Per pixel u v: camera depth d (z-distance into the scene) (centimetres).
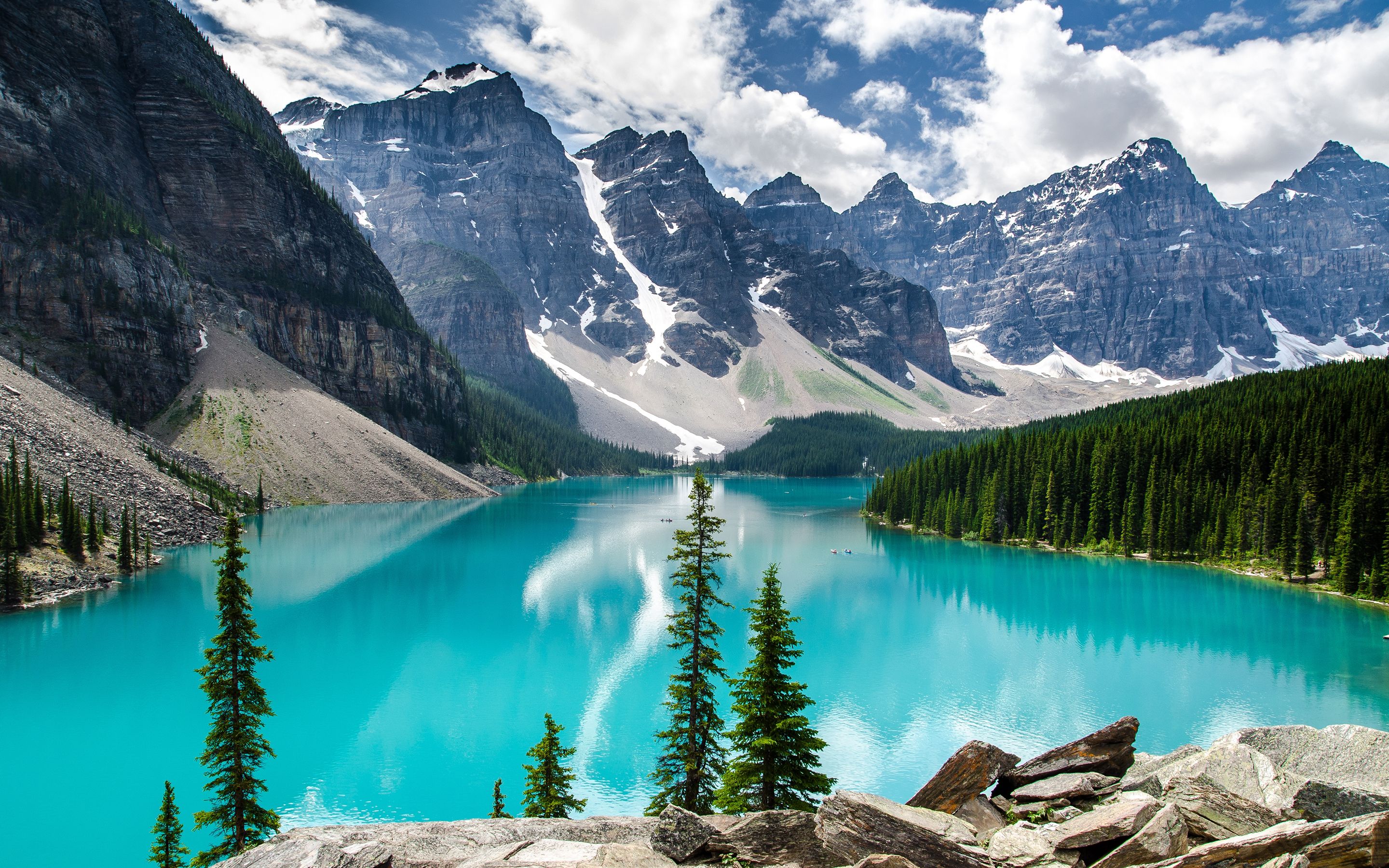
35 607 7606
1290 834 1347
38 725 4928
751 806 2923
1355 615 8512
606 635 7362
